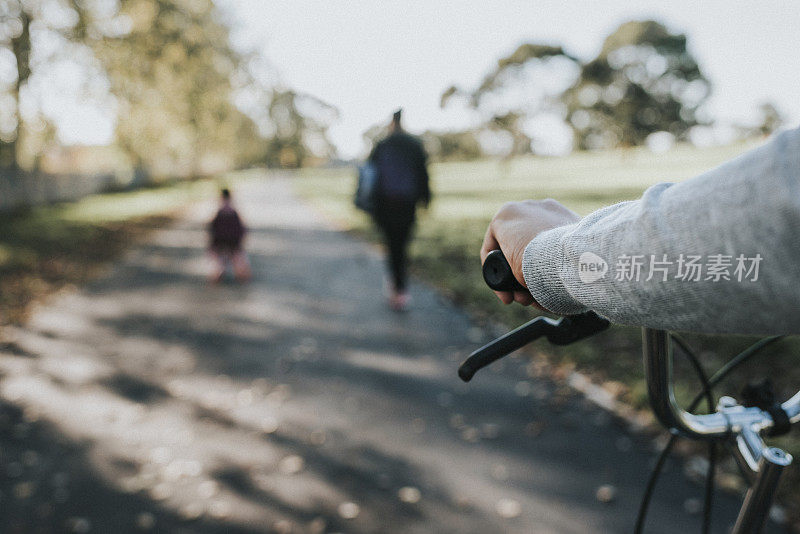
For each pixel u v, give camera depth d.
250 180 70.38
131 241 14.95
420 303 7.59
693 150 62.22
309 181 63.03
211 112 29.05
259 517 3.04
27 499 3.24
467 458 3.61
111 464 3.58
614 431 3.90
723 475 3.30
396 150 6.74
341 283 9.11
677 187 0.55
